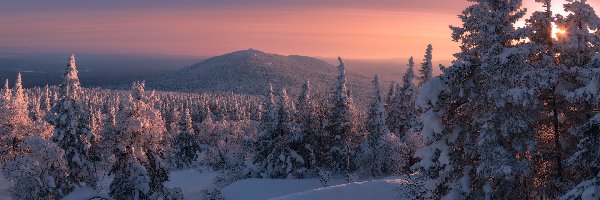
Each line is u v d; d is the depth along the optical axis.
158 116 31.89
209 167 66.50
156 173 32.31
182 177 63.81
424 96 18.09
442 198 18.69
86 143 41.84
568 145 17.77
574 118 17.64
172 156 71.19
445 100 18.30
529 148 16.86
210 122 81.56
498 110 16.78
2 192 48.78
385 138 45.59
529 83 15.86
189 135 75.12
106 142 31.39
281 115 44.12
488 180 18.05
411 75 51.38
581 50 16.95
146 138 31.30
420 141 41.03
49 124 43.22
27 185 37.72
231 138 67.38
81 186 41.94
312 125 47.56
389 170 44.72
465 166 18.64
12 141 43.41
